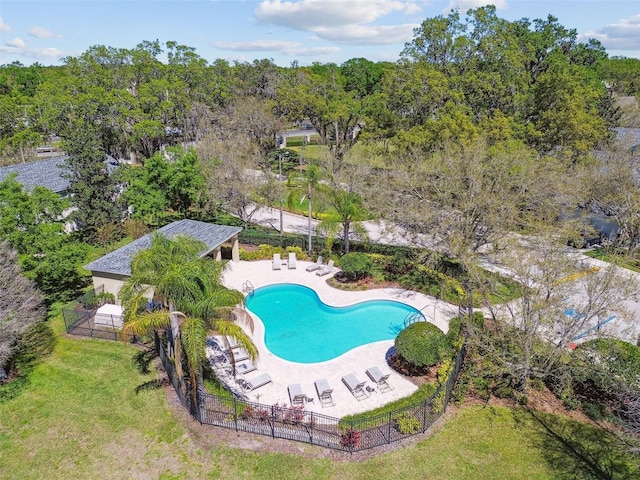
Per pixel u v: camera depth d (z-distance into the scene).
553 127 37.94
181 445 15.38
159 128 51.66
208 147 40.72
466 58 46.06
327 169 39.88
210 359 20.23
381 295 26.88
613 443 15.73
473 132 34.78
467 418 16.94
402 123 44.78
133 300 15.37
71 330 22.17
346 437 15.24
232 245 31.59
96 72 53.22
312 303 26.62
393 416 16.84
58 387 18.25
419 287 27.64
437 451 15.32
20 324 18.31
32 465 14.61
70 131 37.81
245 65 81.50
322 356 21.19
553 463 14.90
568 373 17.47
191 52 63.00
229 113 62.03
